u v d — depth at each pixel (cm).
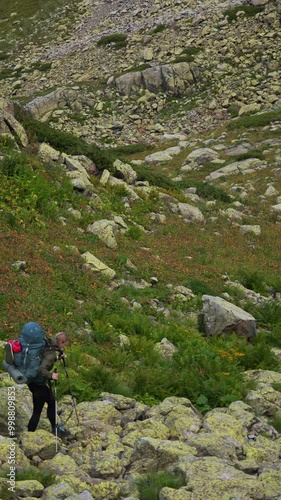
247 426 1088
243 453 952
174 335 1608
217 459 875
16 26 8600
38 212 2117
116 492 809
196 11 7444
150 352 1444
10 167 2302
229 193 3809
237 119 5578
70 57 7406
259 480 818
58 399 1097
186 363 1405
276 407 1230
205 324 1744
